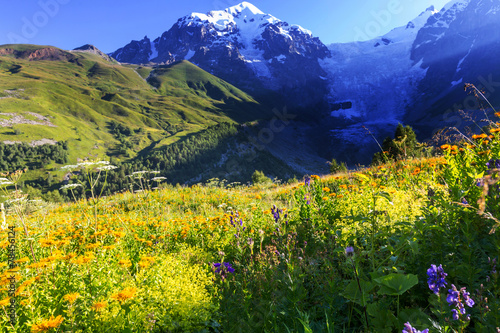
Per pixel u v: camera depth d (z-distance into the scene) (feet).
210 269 15.31
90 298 10.73
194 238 22.04
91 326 9.40
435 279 6.16
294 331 8.55
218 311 11.45
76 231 21.61
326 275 10.65
